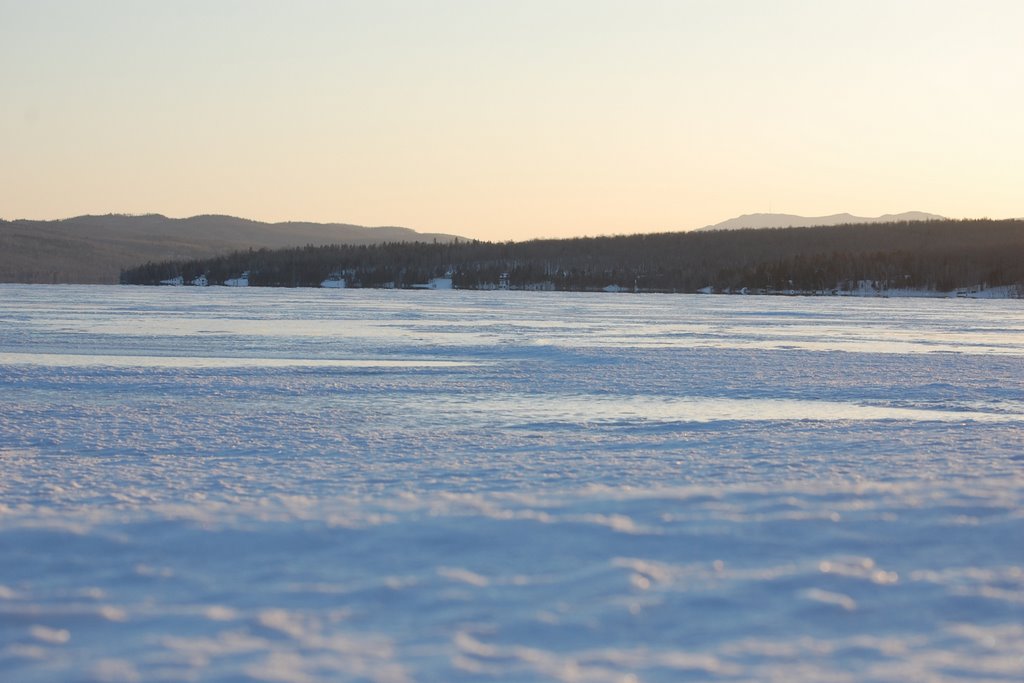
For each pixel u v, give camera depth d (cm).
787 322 7512
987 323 7494
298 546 855
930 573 769
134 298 12131
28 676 572
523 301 12875
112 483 1383
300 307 9631
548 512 980
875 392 2862
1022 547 841
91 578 770
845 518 939
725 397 2742
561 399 2675
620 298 14725
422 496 1142
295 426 2116
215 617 677
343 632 647
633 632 647
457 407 2488
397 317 7750
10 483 1381
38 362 3647
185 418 2231
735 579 754
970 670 584
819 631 648
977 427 2069
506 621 668
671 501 1026
